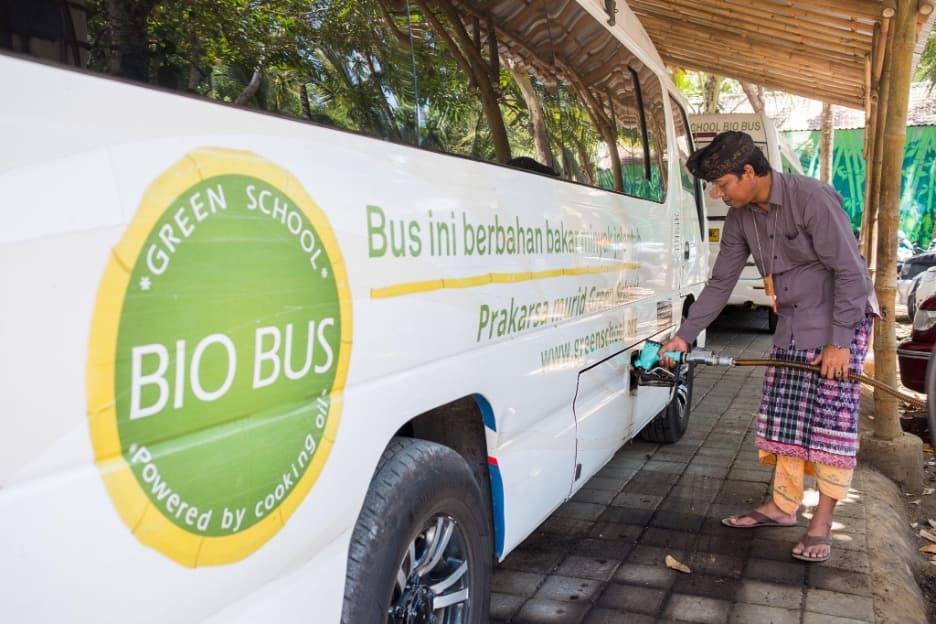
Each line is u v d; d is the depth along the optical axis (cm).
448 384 227
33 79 119
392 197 201
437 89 233
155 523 136
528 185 287
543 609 339
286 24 173
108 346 126
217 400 147
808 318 364
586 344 349
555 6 329
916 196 2388
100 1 132
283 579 171
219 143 149
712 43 962
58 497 120
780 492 402
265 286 157
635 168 441
